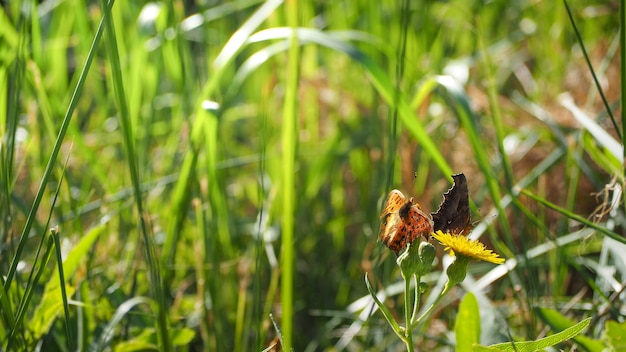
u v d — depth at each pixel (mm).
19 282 780
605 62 1007
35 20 907
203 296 822
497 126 875
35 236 878
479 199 1009
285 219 779
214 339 839
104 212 882
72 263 746
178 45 896
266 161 1140
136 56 939
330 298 1034
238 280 936
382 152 960
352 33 1128
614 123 759
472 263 938
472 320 709
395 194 641
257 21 966
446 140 1121
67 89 1113
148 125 972
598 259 947
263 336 785
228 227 955
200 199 845
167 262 867
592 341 702
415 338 843
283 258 778
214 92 958
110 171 1044
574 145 961
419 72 1126
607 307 774
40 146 891
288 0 808
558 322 747
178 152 975
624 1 714
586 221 743
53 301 744
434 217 646
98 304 808
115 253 885
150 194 963
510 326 854
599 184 890
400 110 844
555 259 866
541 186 987
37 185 913
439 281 860
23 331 729
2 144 761
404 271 631
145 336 791
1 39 876
